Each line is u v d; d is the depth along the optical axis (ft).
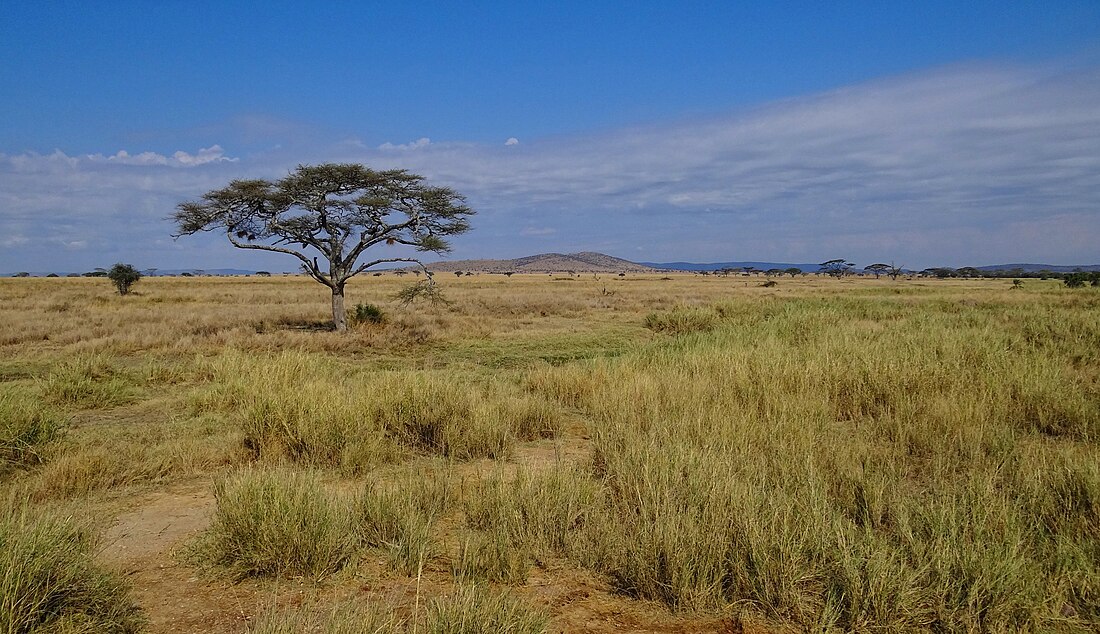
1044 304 93.81
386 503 16.28
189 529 17.04
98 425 29.35
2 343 61.00
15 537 12.41
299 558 14.30
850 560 12.59
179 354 55.57
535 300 130.00
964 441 21.65
